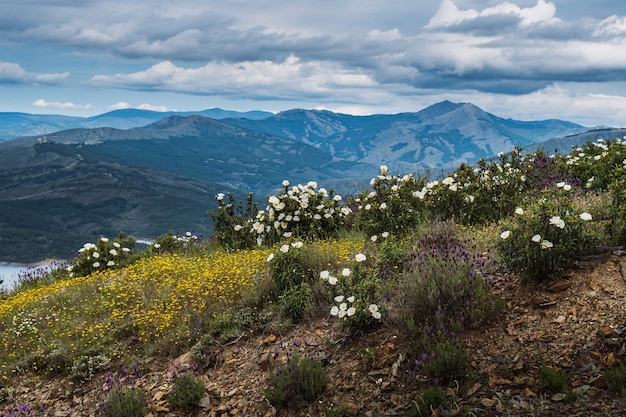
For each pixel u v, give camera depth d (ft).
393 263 23.75
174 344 22.71
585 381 13.46
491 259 21.45
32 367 23.58
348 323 19.29
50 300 32.78
